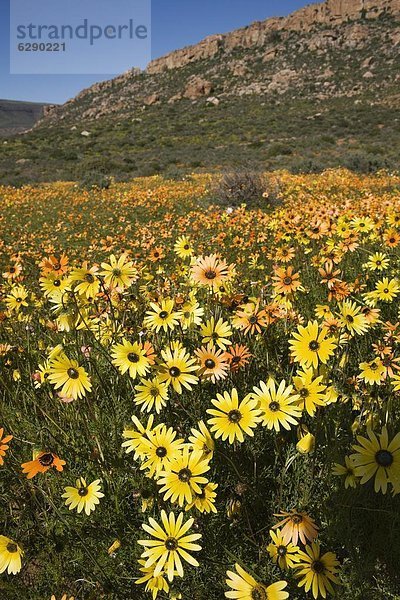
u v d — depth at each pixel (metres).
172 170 34.56
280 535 1.61
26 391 3.05
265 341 2.86
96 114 127.69
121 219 14.56
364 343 3.27
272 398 1.84
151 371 2.34
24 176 40.19
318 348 2.01
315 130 62.38
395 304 3.91
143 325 3.02
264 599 1.36
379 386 2.53
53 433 2.55
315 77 109.25
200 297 3.73
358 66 110.25
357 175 22.70
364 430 2.17
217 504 2.16
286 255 5.21
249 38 145.38
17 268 4.49
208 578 1.93
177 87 134.75
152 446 1.76
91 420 2.59
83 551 2.04
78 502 1.80
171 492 1.60
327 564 1.55
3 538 1.67
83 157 56.09
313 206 9.31
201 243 7.74
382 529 1.93
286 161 36.38
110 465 2.18
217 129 73.50
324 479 2.10
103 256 8.74
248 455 2.34
